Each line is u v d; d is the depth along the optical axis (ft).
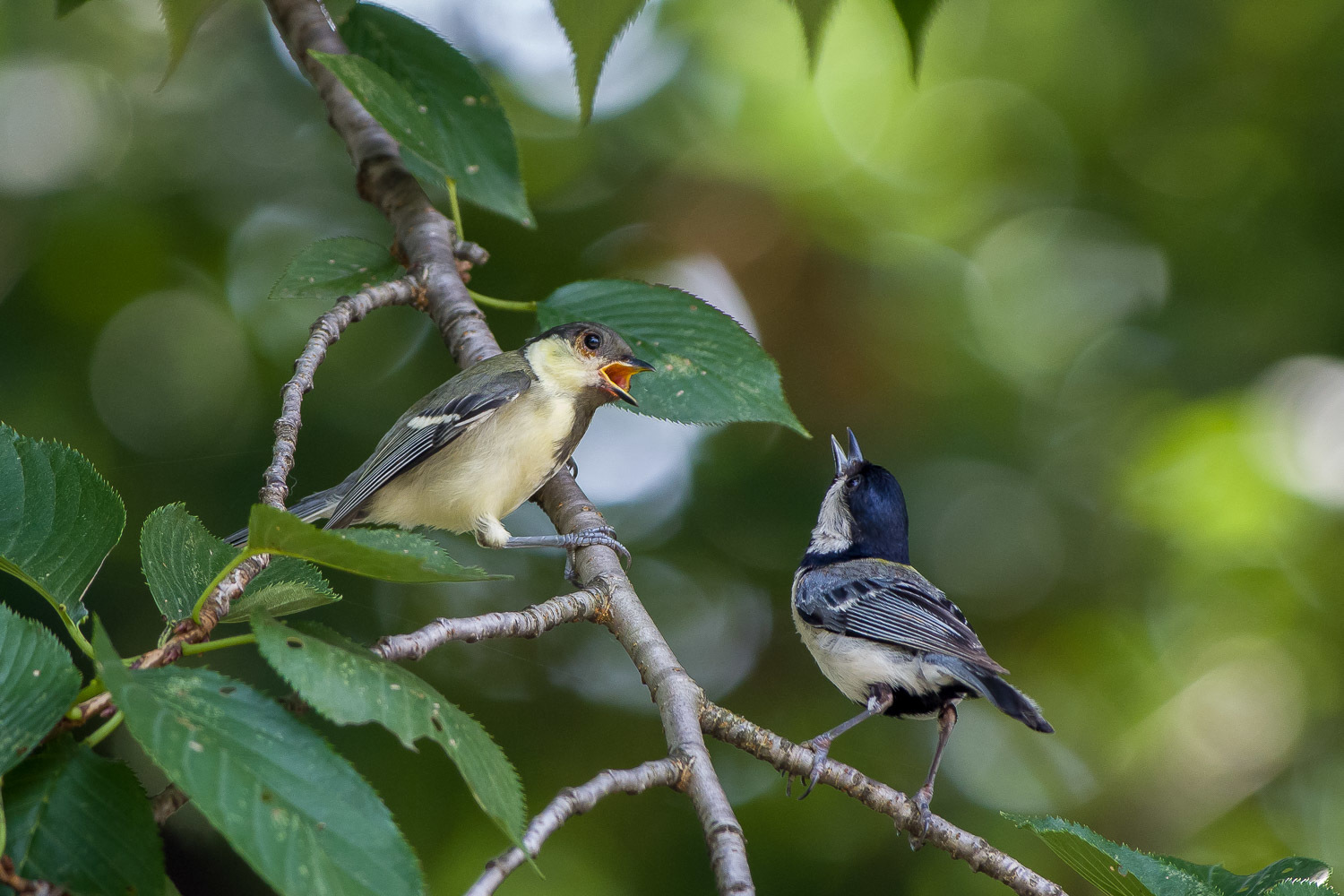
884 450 41.27
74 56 40.47
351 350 37.88
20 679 11.87
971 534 41.37
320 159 40.63
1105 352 43.42
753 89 42.73
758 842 36.22
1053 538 42.16
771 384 23.79
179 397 37.45
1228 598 42.06
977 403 42.01
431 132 22.31
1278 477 41.68
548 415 25.54
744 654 39.06
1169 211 43.60
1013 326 43.73
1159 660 42.04
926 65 43.14
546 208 40.86
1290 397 42.11
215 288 39.19
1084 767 41.55
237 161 40.19
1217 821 40.60
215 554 14.85
